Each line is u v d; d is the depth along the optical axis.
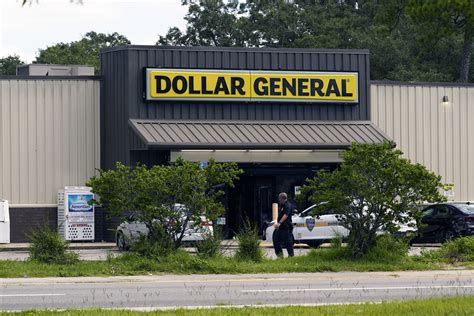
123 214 55.38
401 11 101.75
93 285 41.41
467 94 83.50
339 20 145.38
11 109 74.12
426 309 30.02
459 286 39.94
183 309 30.62
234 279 44.34
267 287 40.12
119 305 33.41
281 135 75.19
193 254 51.12
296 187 77.19
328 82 78.12
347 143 75.50
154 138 71.25
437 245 69.81
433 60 140.75
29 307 32.81
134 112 73.81
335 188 50.38
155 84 74.06
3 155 73.88
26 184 74.25
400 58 139.00
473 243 52.09
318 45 140.38
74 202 73.25
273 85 76.75
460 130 83.12
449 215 67.69
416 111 82.06
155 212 48.62
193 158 73.25
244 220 76.38
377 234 51.38
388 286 40.31
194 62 75.38
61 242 48.81
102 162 76.31
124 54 74.31
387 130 81.25
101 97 76.50
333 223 65.06
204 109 75.50
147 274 46.22
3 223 70.56
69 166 75.38
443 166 82.56
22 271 45.44
